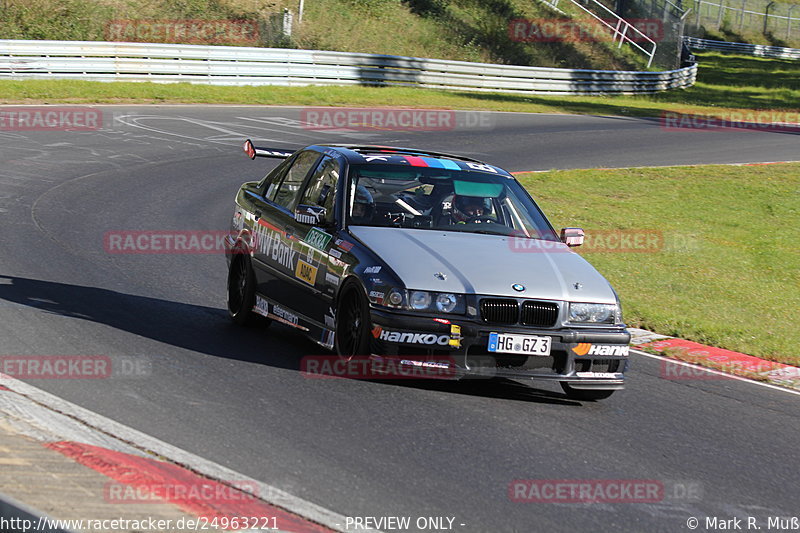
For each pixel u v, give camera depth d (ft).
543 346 51.03
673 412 55.36
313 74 239.50
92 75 207.72
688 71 366.43
